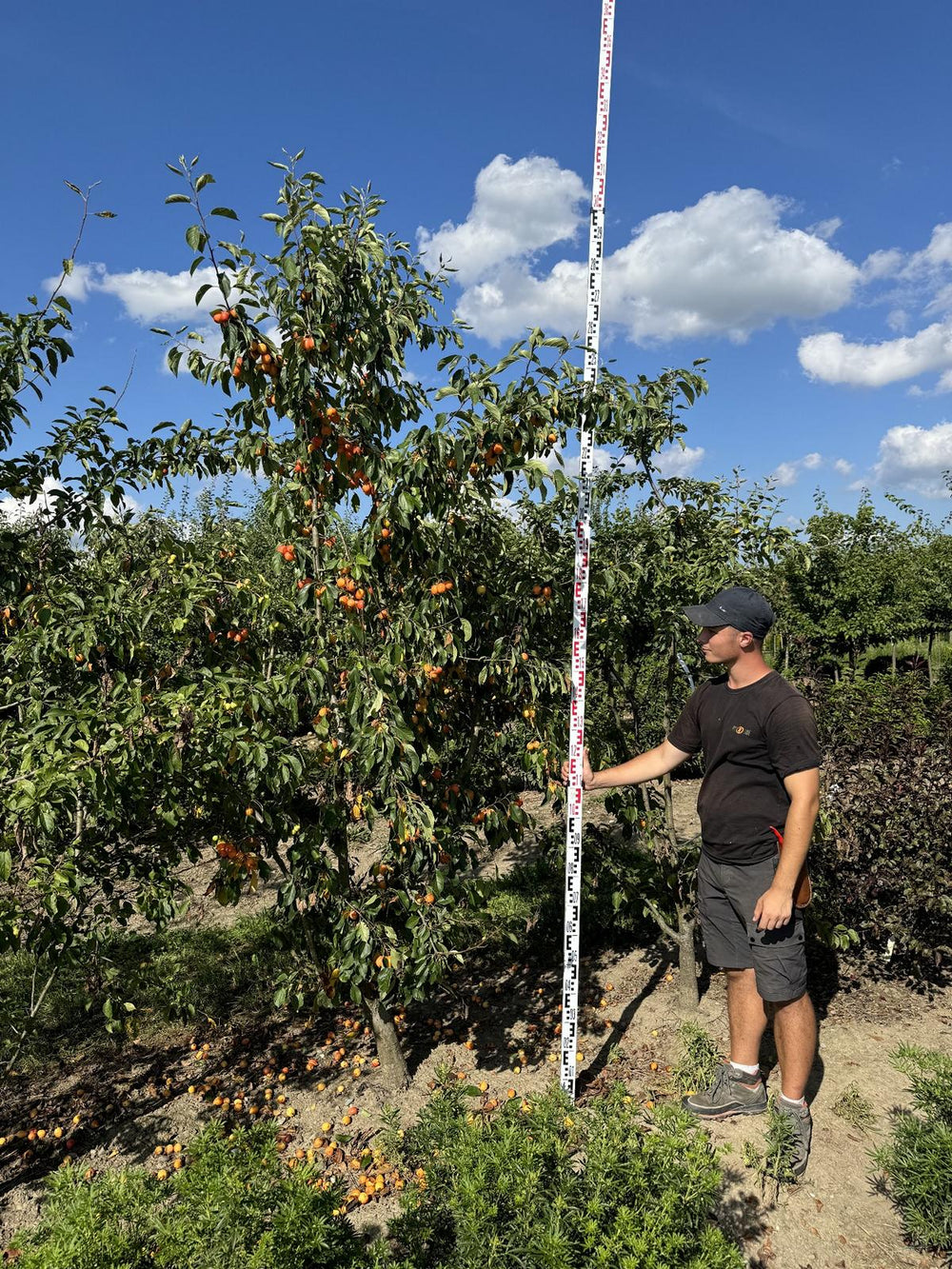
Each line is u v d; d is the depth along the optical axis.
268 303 2.89
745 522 4.07
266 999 4.52
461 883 3.41
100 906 3.20
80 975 4.57
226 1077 3.83
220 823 3.23
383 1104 3.45
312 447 3.02
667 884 3.98
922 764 4.43
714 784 3.08
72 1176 2.29
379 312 3.00
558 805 3.61
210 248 2.69
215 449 3.46
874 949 4.45
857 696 4.87
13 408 3.17
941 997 4.09
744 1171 2.86
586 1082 3.48
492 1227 1.99
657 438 3.86
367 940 3.08
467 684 3.53
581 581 3.18
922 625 15.07
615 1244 1.93
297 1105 3.53
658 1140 2.28
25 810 2.48
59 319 3.12
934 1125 2.71
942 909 4.06
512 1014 4.14
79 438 3.45
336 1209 2.23
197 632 3.35
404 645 3.00
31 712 2.74
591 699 4.33
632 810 3.99
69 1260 1.90
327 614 3.19
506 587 3.59
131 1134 3.45
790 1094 2.94
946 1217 2.46
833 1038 3.74
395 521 2.92
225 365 2.96
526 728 3.61
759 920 2.85
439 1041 3.96
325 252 2.90
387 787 3.04
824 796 4.45
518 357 2.84
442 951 3.14
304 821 3.30
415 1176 2.71
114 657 3.18
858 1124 3.12
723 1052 3.62
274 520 3.10
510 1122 2.42
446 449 2.77
